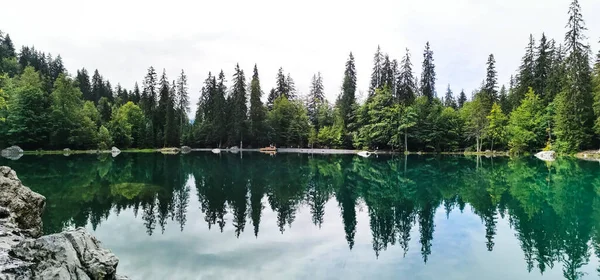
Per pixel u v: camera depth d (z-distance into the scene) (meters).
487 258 8.17
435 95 63.66
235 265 7.76
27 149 46.69
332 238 9.89
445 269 7.55
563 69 45.09
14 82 54.94
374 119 53.59
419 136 51.94
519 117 46.81
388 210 13.46
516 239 9.56
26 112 45.94
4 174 8.01
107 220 11.48
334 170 27.45
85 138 51.25
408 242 9.48
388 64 59.81
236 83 65.81
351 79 63.28
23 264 4.07
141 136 63.22
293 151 60.69
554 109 43.91
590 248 8.74
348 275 7.23
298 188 18.45
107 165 29.12
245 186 18.95
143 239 9.62
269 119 68.88
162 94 66.88
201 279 7.01
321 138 67.00
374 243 9.42
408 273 7.31
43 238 4.68
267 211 13.19
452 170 26.86
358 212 13.16
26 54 85.00
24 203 7.66
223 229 10.72
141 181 19.92
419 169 28.00
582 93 38.12
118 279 5.48
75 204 13.64
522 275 7.17
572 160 32.75
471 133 51.75
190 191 17.09
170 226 10.97
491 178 21.73
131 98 79.12
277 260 8.10
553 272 7.34
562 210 12.81
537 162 31.97
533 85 52.25
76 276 4.61
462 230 10.56
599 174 22.12
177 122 66.62
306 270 7.50
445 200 15.22
